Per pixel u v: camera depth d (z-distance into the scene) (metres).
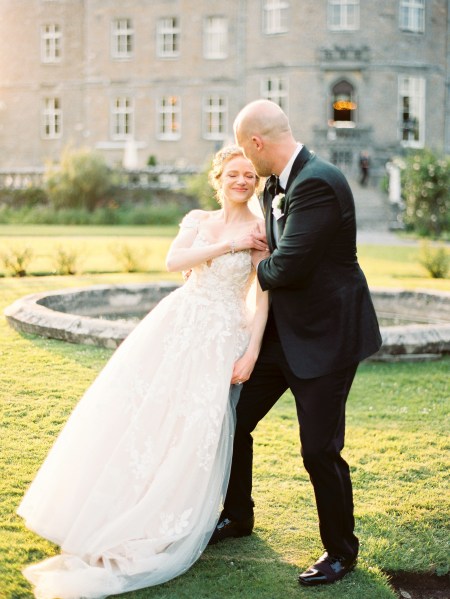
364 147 32.62
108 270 12.39
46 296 7.93
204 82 34.66
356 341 3.16
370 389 5.94
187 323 3.43
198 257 3.43
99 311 8.55
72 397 5.40
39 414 5.03
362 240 21.55
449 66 34.69
